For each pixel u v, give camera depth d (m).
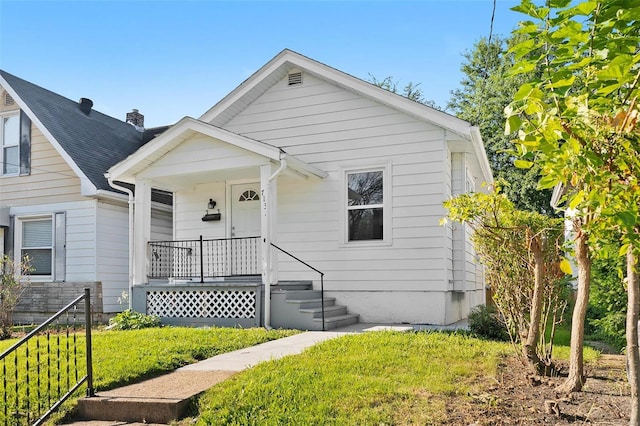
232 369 6.35
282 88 12.59
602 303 8.14
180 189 13.48
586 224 3.39
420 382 5.49
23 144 15.16
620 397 4.98
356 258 11.59
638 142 2.69
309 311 10.06
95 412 5.32
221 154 10.75
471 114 25.44
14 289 12.48
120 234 15.05
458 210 5.71
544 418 4.46
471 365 6.22
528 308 6.42
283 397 5.11
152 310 11.34
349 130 11.91
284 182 12.31
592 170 2.65
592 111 2.70
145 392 5.53
